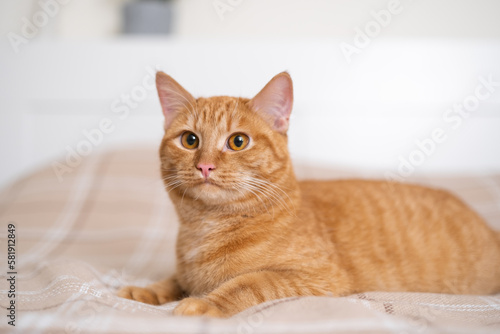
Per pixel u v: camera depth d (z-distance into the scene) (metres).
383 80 1.03
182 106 0.63
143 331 0.47
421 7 1.05
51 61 1.04
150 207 0.85
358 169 0.94
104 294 0.55
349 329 0.47
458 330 0.48
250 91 1.04
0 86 1.04
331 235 0.62
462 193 0.86
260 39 1.06
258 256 0.58
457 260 0.64
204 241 0.60
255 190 0.59
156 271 0.71
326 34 1.07
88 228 0.81
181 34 1.09
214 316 0.51
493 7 1.04
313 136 1.05
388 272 0.61
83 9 1.09
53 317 0.50
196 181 0.58
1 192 0.90
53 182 0.87
